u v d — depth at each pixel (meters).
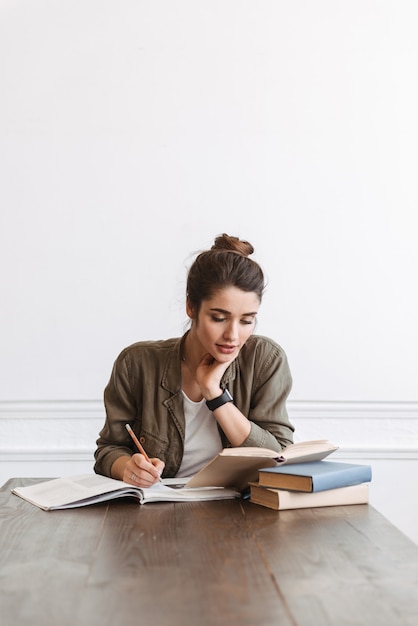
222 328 2.21
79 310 4.14
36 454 4.10
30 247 4.15
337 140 4.23
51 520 1.85
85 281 4.15
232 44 4.23
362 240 4.23
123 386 2.48
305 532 1.72
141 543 1.62
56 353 4.13
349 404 4.19
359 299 4.21
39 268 4.14
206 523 1.81
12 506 2.04
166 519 1.86
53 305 4.14
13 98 4.17
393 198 4.25
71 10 4.20
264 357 2.46
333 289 4.21
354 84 4.25
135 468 2.15
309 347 4.19
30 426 4.13
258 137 4.21
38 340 4.13
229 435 2.32
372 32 4.27
